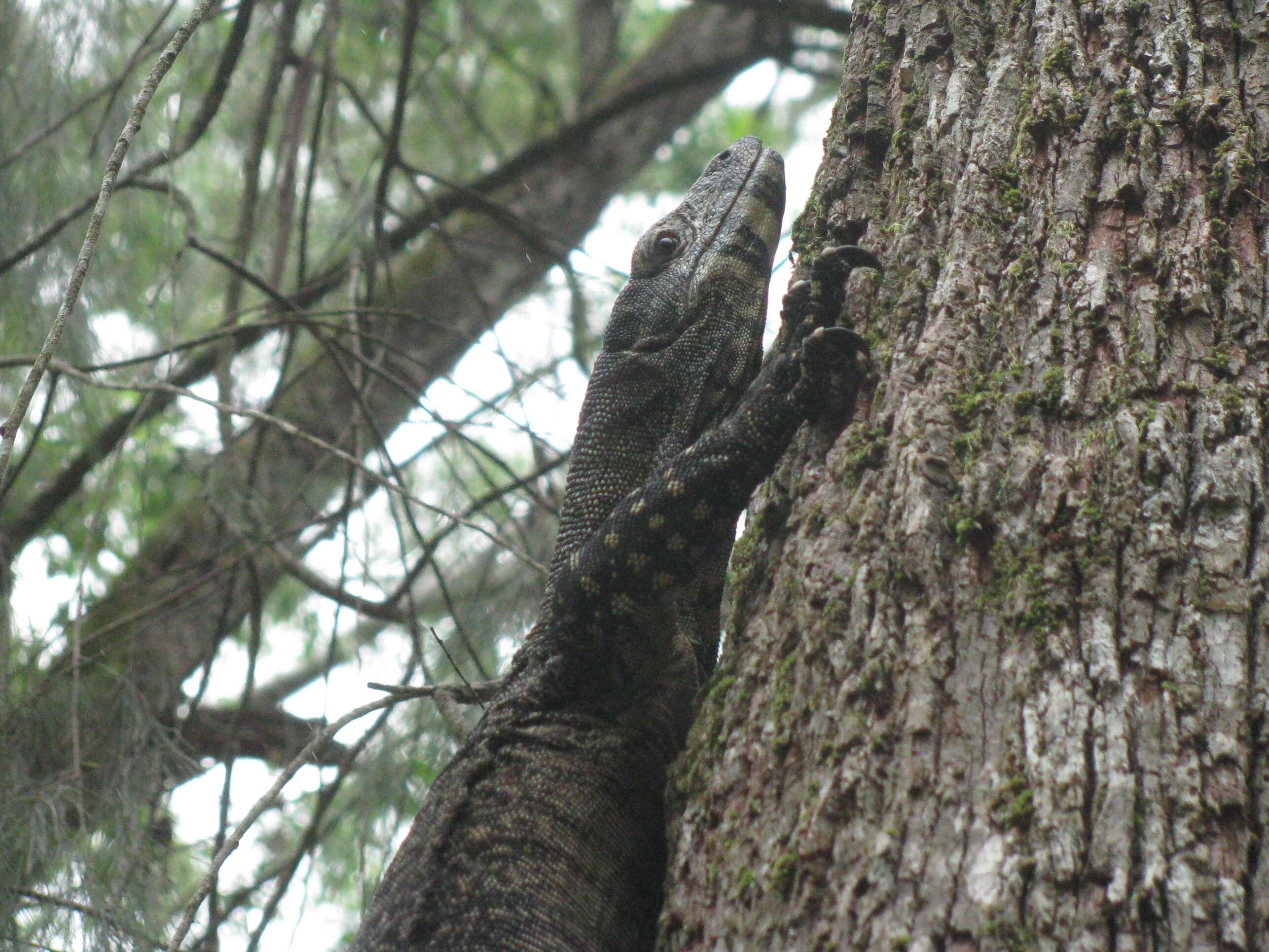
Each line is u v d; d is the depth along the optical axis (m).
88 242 5.66
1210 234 5.79
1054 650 4.88
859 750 4.99
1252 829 4.44
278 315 12.43
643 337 8.39
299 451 16.62
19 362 9.99
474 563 14.31
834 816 4.91
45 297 12.44
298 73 15.40
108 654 12.52
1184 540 5.04
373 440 12.41
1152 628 4.86
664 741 7.26
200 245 12.09
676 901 5.50
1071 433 5.42
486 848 6.90
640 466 8.11
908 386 5.90
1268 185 5.96
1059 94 6.48
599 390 8.36
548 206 20.69
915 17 7.45
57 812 9.12
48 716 10.23
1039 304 5.82
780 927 4.84
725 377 8.21
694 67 19.89
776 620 5.89
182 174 18.97
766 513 6.57
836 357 6.34
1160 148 6.14
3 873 8.91
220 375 13.11
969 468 5.43
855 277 6.58
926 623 5.12
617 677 7.30
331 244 14.05
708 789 5.63
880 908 4.58
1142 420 5.31
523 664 7.75
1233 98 6.21
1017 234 6.14
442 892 6.82
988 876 4.48
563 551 8.00
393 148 14.22
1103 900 4.33
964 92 6.83
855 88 7.55
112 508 16.34
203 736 15.18
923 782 4.77
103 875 9.16
